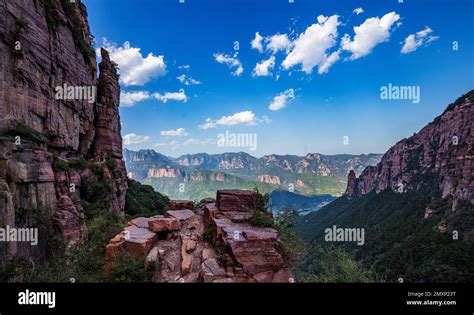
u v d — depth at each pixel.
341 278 13.03
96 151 46.47
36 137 23.16
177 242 13.85
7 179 18.38
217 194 16.20
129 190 58.47
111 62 52.41
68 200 24.12
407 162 133.50
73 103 35.06
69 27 34.38
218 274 9.87
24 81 23.47
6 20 21.61
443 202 82.62
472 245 48.06
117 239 12.47
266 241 10.73
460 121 100.44
